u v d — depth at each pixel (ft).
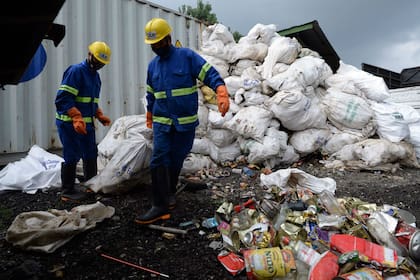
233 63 16.97
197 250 6.79
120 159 10.46
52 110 14.87
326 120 16.02
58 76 14.93
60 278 5.81
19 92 13.92
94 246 7.02
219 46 16.67
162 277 5.84
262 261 5.46
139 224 7.97
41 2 4.29
